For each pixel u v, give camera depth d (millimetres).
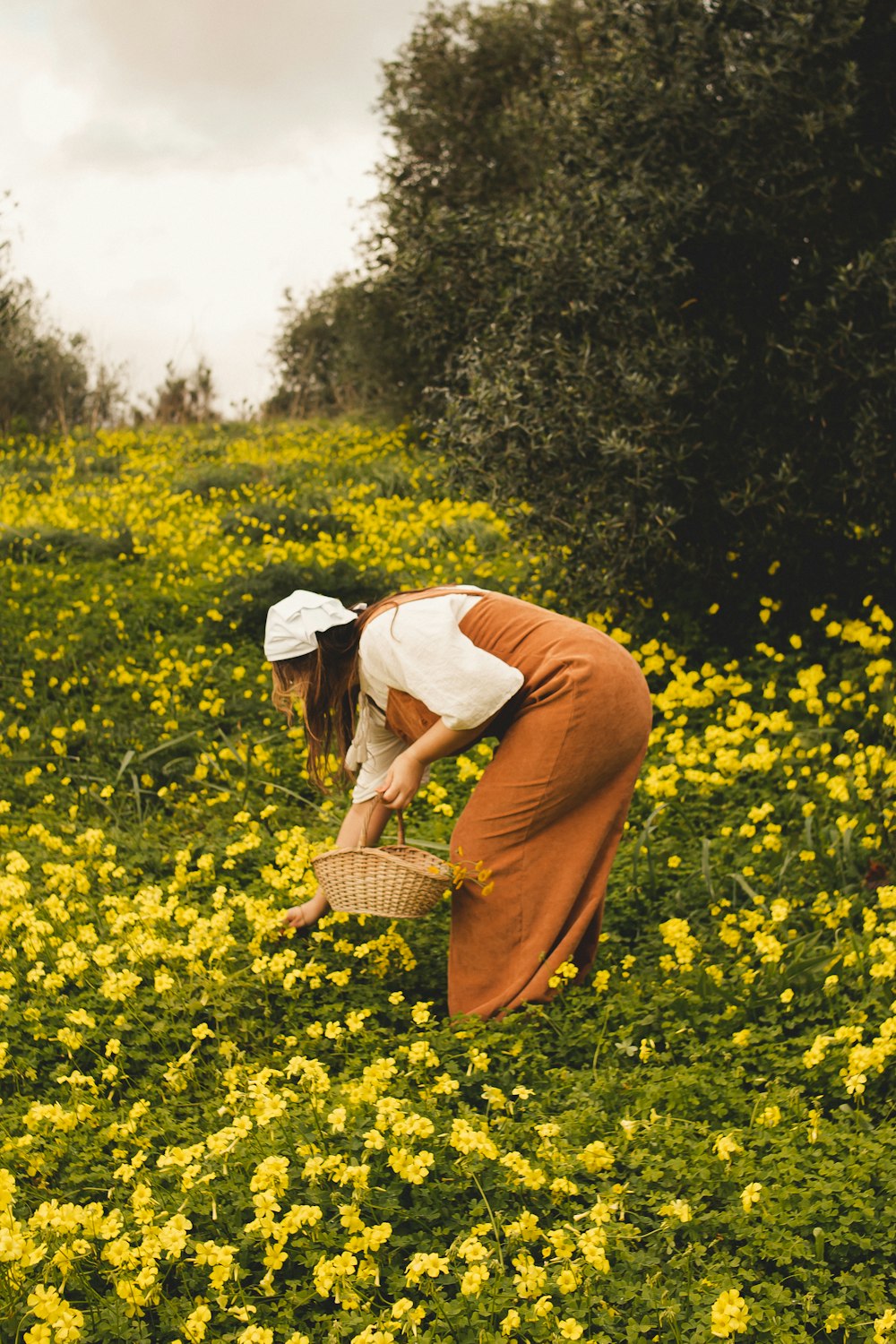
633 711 3125
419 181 14852
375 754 3441
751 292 6051
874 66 5758
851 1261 2328
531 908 3170
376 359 15070
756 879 4133
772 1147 2629
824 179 5754
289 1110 2697
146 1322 2236
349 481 12203
